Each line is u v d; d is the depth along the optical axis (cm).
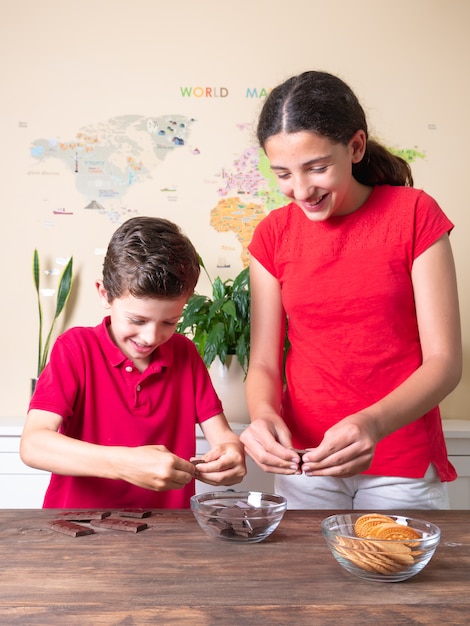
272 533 105
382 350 133
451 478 138
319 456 111
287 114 118
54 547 96
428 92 270
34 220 265
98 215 267
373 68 270
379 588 83
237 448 125
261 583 84
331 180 121
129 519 111
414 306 135
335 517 97
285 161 120
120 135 268
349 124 121
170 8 269
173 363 147
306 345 140
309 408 138
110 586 82
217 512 103
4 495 216
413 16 271
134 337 131
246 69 269
